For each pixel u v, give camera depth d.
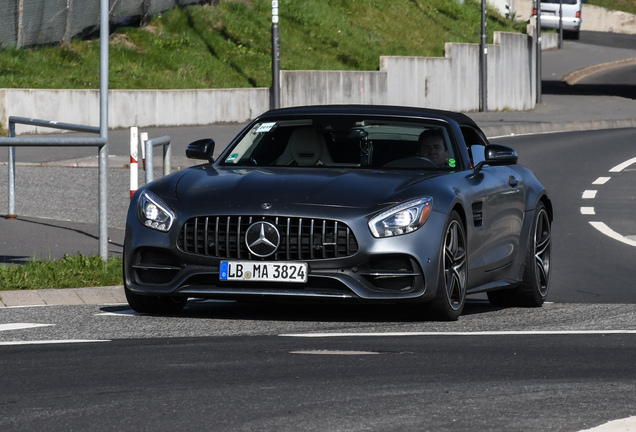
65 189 41.53
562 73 138.25
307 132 22.33
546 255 24.55
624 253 32.75
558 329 19.22
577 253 32.81
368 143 22.03
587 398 13.02
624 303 23.97
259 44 84.38
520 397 13.05
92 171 46.47
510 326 19.66
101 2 26.50
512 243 23.11
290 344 17.02
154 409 12.31
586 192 47.34
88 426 11.55
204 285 19.66
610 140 69.19
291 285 19.33
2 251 28.41
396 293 19.39
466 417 11.96
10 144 24.52
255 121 23.11
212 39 81.25
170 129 66.88
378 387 13.56
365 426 11.55
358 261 19.22
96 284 23.95
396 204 19.56
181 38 78.75
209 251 19.61
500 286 22.38
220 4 87.38
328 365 15.07
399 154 21.83
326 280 19.27
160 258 20.03
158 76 72.12
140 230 20.11
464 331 18.88
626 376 14.48
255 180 20.22
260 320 20.22
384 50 94.69
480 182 21.88
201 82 74.19
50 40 68.31
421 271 19.44
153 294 20.05
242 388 13.45
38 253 28.19
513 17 134.00
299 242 19.20
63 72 66.31
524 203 23.84
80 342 17.19
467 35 109.12
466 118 23.88
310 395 13.06
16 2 65.12
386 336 18.05
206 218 19.58
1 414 12.08
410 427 11.51
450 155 22.02
